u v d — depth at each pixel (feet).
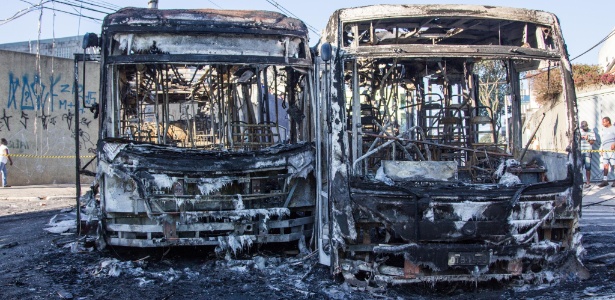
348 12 19.17
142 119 32.76
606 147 47.24
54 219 33.27
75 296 17.08
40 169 62.54
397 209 17.38
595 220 31.83
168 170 20.75
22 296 16.97
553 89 20.03
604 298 16.26
